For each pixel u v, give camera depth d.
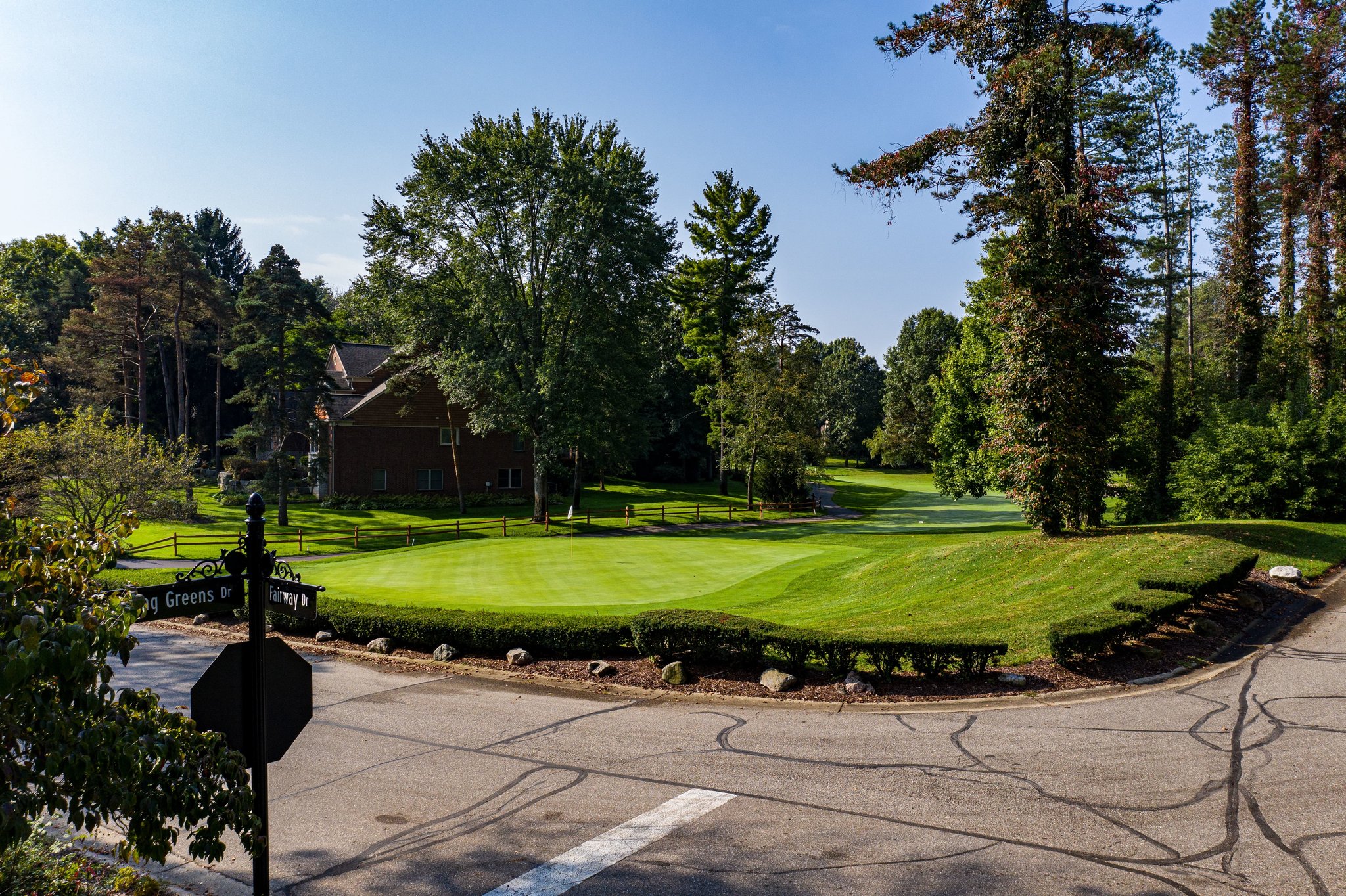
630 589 20.17
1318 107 30.17
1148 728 8.77
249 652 4.91
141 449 29.28
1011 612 14.42
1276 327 33.56
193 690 4.59
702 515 48.91
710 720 9.38
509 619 12.55
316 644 13.27
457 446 52.69
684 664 11.15
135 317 54.56
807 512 52.03
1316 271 30.61
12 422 4.60
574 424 39.88
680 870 5.92
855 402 103.44
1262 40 30.22
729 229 64.50
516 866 6.01
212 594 4.74
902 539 35.12
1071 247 18.78
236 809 4.48
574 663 11.70
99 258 54.81
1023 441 19.61
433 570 23.58
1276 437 23.81
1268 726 8.72
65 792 3.83
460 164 39.50
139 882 5.47
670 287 64.88
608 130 42.19
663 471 72.50
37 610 3.80
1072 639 10.62
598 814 6.90
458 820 6.83
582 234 39.75
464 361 40.44
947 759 8.01
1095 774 7.55
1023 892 5.54
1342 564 17.33
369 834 6.61
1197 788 7.18
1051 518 19.53
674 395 72.31
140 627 14.73
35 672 3.55
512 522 43.75
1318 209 30.92
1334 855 5.96
